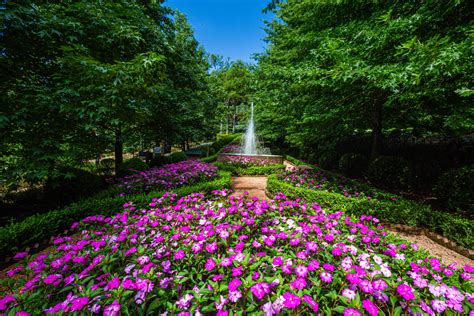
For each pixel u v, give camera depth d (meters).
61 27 3.61
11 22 2.90
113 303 1.08
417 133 6.91
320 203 3.89
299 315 1.13
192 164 6.74
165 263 1.50
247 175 7.59
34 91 3.35
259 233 2.09
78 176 4.38
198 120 10.92
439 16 3.33
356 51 3.95
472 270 1.48
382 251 1.88
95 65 3.34
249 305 1.18
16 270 1.46
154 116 6.75
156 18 7.09
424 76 2.75
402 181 5.14
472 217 3.37
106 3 4.32
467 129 5.38
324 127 6.24
